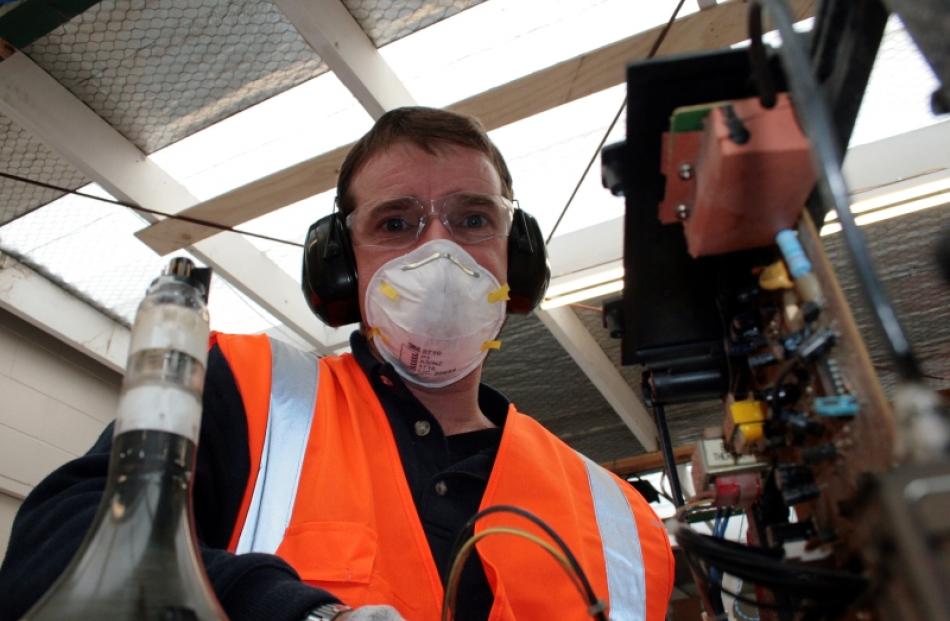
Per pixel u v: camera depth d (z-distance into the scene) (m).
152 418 0.45
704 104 0.59
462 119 1.43
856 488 0.46
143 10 2.65
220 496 1.00
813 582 0.47
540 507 1.14
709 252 0.62
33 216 3.54
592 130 3.11
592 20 2.76
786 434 0.61
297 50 2.83
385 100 2.76
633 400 4.68
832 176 0.42
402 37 2.80
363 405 1.20
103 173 3.03
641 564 1.23
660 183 0.63
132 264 3.90
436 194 1.34
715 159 0.54
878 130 3.16
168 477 0.44
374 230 1.34
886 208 3.13
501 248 1.37
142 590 0.39
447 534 1.06
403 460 1.13
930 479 0.34
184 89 2.97
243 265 3.65
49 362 4.27
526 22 2.77
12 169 3.25
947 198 3.08
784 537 0.58
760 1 0.52
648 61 0.56
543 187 3.40
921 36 0.43
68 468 0.82
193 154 3.25
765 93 0.54
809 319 0.56
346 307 1.39
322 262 1.35
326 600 0.58
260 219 3.49
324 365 1.26
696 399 0.73
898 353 0.38
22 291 3.86
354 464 1.09
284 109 3.06
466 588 1.02
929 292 3.89
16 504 4.01
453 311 1.25
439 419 1.35
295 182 3.01
